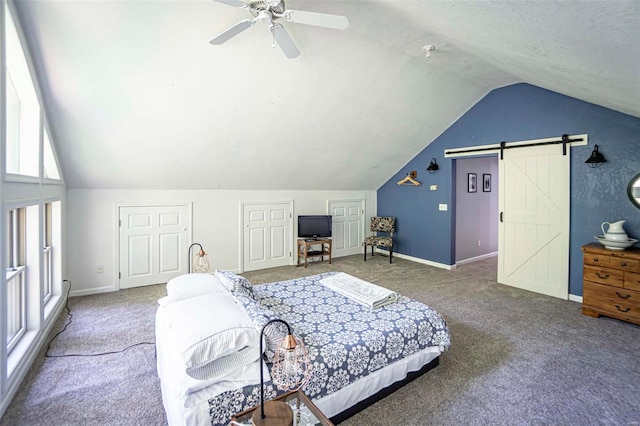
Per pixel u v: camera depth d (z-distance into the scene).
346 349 1.89
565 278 3.99
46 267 3.47
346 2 2.55
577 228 3.89
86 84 2.84
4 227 1.99
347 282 3.02
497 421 1.88
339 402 1.84
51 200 3.16
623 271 3.16
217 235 5.04
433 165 5.56
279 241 5.70
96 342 2.86
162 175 4.28
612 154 3.59
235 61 3.02
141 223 4.46
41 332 2.77
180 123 3.52
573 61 2.21
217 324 1.65
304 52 3.14
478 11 1.92
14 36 2.25
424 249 5.91
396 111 4.50
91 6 2.29
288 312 2.40
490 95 4.74
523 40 2.15
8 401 2.01
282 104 3.71
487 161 6.36
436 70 3.93
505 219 4.59
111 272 4.28
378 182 6.62
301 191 5.91
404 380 2.21
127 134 3.47
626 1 1.23
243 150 4.28
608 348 2.73
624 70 2.01
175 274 4.73
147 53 2.71
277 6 1.98
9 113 2.61
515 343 2.84
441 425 1.85
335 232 6.44
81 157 3.61
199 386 1.47
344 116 4.25
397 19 2.74
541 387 2.20
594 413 1.95
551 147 4.08
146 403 2.05
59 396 2.11
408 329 2.20
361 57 3.41
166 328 2.00
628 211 3.50
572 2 1.40
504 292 4.27
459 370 2.41
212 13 2.54
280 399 1.48
